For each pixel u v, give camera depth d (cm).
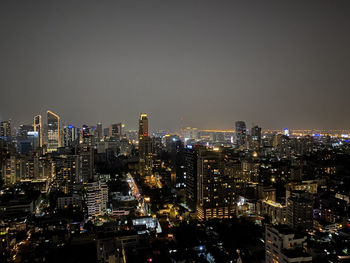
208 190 19062
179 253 12519
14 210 18388
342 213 16638
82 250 12838
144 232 14725
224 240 14062
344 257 11744
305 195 17838
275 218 18050
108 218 18525
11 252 12775
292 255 8231
